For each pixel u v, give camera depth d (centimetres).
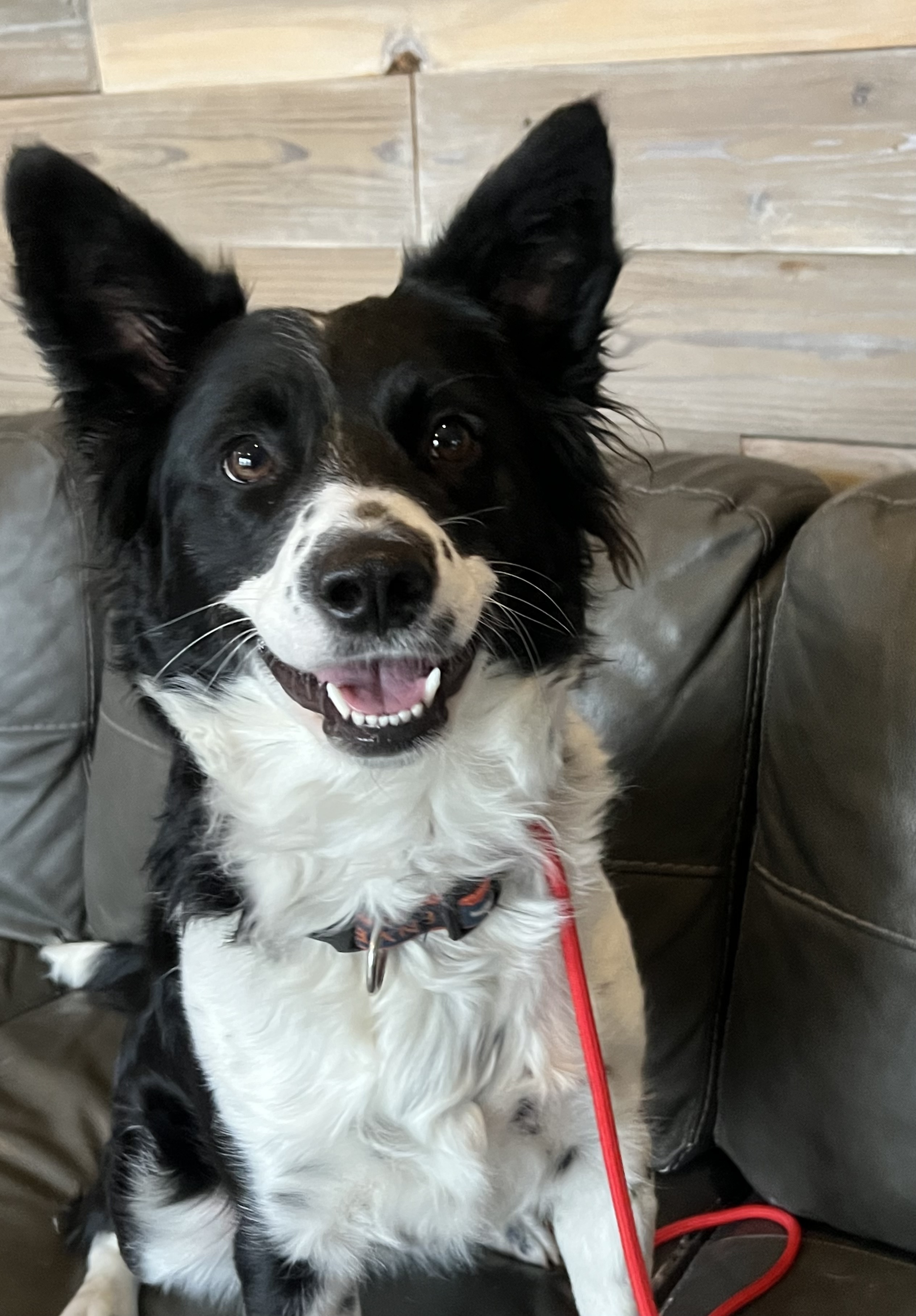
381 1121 114
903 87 152
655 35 167
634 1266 105
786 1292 128
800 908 135
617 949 123
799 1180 139
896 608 125
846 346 167
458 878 115
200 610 113
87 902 200
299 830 113
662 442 154
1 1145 155
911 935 124
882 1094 127
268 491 109
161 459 118
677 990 149
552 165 109
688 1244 141
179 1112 135
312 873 114
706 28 163
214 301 118
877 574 127
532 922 115
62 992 190
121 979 182
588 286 114
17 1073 167
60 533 194
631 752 147
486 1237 133
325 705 105
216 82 208
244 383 110
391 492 102
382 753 104
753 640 142
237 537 109
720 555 142
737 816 146
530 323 120
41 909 203
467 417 111
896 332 163
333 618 97
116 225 110
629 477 155
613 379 186
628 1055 123
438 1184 117
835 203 162
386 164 197
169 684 118
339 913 114
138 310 117
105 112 222
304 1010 113
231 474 111
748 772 145
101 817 192
